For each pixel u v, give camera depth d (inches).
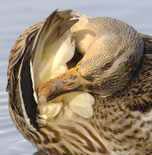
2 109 549.0
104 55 417.7
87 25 422.6
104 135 444.8
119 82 426.9
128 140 442.3
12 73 450.9
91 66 419.8
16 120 461.4
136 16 698.2
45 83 425.1
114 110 438.3
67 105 439.8
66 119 444.5
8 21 693.3
